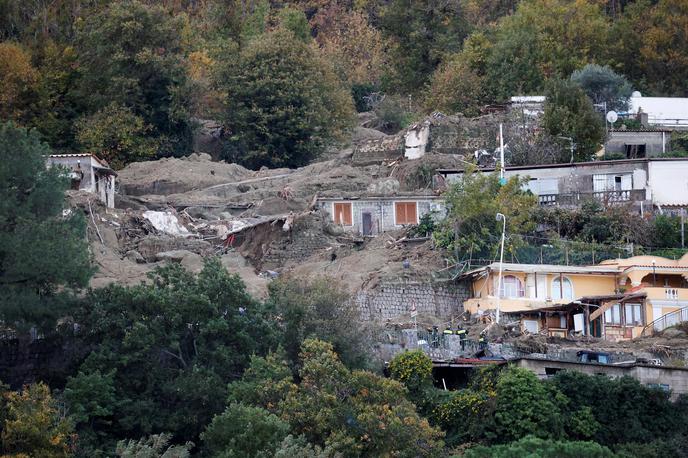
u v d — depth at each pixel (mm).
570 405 151000
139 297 145375
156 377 141625
